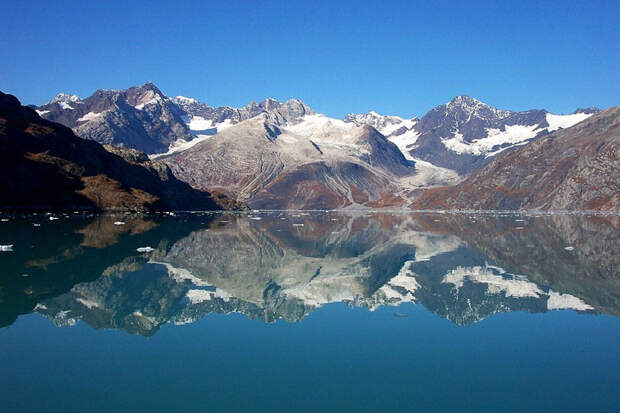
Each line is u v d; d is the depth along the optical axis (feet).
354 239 285.43
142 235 269.64
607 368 69.15
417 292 121.39
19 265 152.87
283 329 86.94
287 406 56.49
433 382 63.87
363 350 76.13
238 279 138.51
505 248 225.76
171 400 57.88
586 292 120.67
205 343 78.59
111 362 70.03
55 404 56.54
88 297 109.91
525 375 66.59
